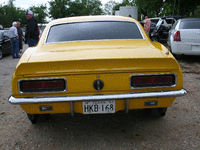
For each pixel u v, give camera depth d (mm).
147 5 21906
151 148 2307
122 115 3217
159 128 2764
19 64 2152
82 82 2158
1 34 10758
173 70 2225
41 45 2709
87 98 2119
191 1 19375
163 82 2227
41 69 2127
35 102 2121
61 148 2357
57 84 2162
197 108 3426
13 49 10172
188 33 6855
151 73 2189
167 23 13789
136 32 2883
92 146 2377
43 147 2389
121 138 2535
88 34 2803
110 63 2143
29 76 2131
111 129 2777
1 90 4805
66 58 2227
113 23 2992
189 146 2330
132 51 2395
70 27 2941
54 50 2531
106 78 2168
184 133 2619
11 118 3236
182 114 3205
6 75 6391
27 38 7105
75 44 2641
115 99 2154
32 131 2783
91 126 2883
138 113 3271
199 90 4344
